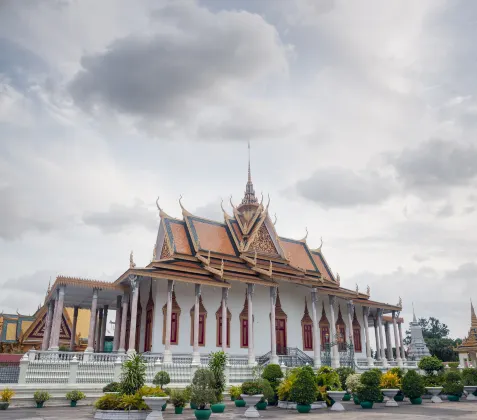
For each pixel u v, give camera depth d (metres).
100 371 24.83
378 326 48.56
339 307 46.00
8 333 50.06
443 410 21.03
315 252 51.06
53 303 37.06
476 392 29.27
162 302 33.69
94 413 18.02
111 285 32.12
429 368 30.06
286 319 41.00
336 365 38.38
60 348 44.97
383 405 24.00
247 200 49.72
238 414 19.23
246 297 38.72
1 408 20.09
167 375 24.64
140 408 17.09
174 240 37.09
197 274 34.28
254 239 42.06
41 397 21.25
